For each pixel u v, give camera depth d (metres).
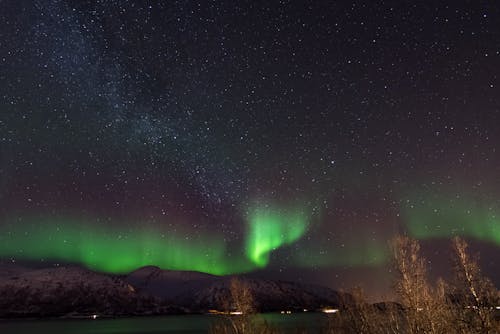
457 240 25.70
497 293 24.03
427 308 24.75
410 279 25.75
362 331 31.09
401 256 26.30
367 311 31.45
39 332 146.38
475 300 24.31
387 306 29.98
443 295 25.30
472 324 23.81
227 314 34.28
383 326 29.39
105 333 138.00
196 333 126.00
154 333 131.12
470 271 24.77
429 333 24.34
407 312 25.34
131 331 144.50
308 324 116.06
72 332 144.75
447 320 24.39
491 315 23.62
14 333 143.00
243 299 34.94
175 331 137.50
